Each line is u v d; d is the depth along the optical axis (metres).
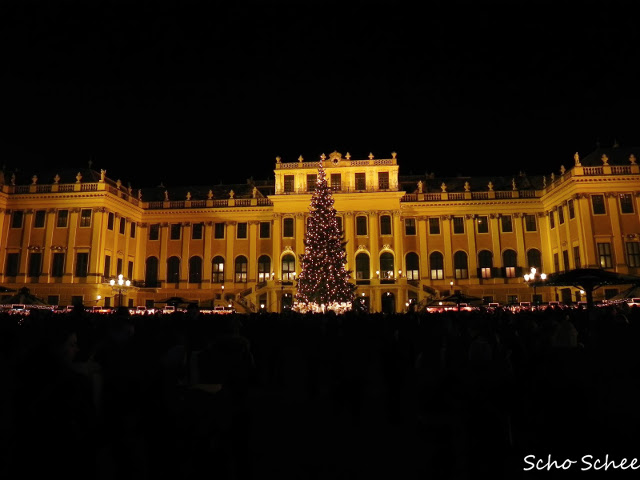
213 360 5.91
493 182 67.62
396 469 8.22
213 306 58.62
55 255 56.34
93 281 54.69
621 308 19.14
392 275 57.84
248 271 62.03
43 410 4.13
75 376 4.50
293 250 59.41
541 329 11.79
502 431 5.97
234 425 5.60
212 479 5.45
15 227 57.84
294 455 8.95
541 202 60.75
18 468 4.09
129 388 5.20
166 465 5.45
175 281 63.16
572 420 7.11
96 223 55.97
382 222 59.47
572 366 7.50
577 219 52.09
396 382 10.77
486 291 59.22
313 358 13.32
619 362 7.68
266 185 70.38
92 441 4.50
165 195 66.94
